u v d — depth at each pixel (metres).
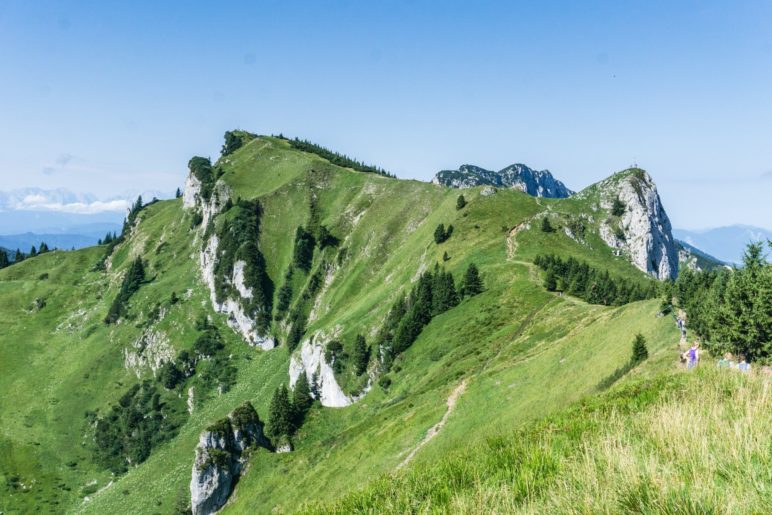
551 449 9.31
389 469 62.12
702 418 9.04
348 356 148.75
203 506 104.44
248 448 111.62
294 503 78.12
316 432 124.25
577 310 93.31
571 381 54.66
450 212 194.38
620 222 185.25
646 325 55.00
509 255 149.25
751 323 30.02
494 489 7.86
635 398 15.23
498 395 64.44
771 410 9.14
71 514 144.25
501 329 104.31
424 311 133.62
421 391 94.50
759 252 33.62
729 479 6.30
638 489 6.18
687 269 70.00
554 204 191.75
